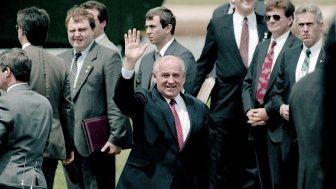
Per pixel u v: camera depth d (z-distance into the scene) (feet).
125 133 60.23
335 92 36.14
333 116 36.50
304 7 58.85
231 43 67.05
